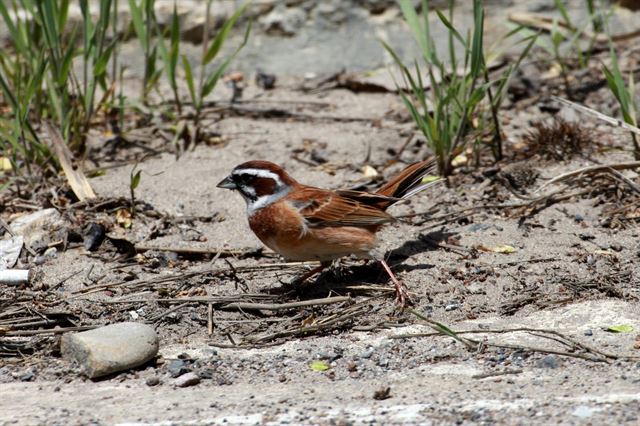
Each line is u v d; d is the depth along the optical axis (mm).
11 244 11641
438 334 9641
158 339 9469
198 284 10891
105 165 13773
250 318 10289
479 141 13273
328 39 17188
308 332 9867
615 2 17125
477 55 12547
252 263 11406
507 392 8250
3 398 8594
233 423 7797
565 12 15672
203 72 14445
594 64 16109
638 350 9070
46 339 9750
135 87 16188
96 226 11836
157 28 14453
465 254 11320
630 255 11102
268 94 16203
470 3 16984
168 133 14641
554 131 13570
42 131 14414
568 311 10000
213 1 16953
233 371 9133
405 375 8836
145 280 10945
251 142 14469
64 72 13336
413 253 11445
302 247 10422
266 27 17141
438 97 13219
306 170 13648
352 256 11461
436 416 7781
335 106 15773
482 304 10297
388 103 15797
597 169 11953
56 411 8195
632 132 12117
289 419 7836
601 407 7801
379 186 13141
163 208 12594
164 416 7996
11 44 16438
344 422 7730
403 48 16953
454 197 12711
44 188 12906
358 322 10062
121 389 8750
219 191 13055
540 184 12836
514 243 11516
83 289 10734
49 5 13297
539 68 16188
